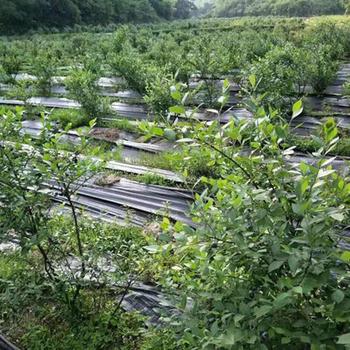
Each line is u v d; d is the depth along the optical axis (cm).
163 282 244
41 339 362
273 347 190
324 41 1497
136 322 377
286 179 214
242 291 194
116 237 407
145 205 607
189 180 611
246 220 199
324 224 172
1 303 356
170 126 219
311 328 176
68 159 339
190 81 1169
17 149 332
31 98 1241
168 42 1852
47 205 351
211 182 218
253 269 199
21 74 1652
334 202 195
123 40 1752
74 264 414
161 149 778
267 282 187
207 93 982
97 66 1280
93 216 583
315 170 186
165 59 1320
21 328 380
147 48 1938
